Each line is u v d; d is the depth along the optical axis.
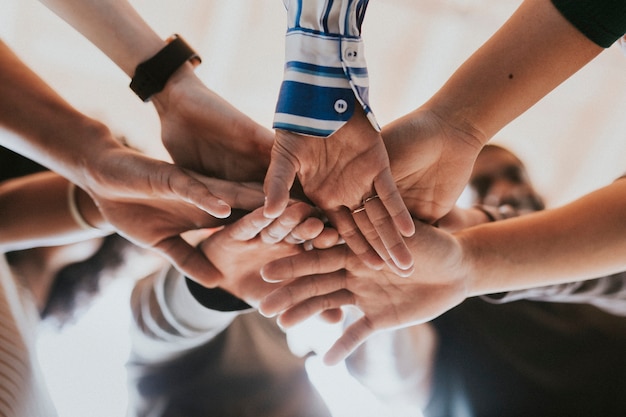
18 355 0.91
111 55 1.08
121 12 1.07
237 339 1.50
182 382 1.43
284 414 1.44
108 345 1.55
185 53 1.06
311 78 0.86
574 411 1.42
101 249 1.50
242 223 0.99
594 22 0.91
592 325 1.49
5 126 1.09
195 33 2.20
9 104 1.08
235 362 1.47
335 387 1.56
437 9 2.30
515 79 0.96
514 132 2.53
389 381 1.48
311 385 1.51
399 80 2.36
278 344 1.56
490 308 1.50
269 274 1.05
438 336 1.48
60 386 1.44
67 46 2.16
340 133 0.88
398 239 0.94
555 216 1.14
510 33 0.97
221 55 2.23
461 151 1.00
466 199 1.69
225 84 2.26
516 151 2.53
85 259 1.49
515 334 1.49
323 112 0.86
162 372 1.44
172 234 1.14
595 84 2.51
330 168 0.93
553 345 1.47
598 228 1.11
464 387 1.46
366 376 1.50
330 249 1.06
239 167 1.10
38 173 1.43
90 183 1.09
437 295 1.11
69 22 1.07
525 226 1.14
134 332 1.42
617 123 2.53
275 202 0.87
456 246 1.06
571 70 0.97
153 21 2.16
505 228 1.14
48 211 1.31
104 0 1.05
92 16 1.04
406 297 1.11
